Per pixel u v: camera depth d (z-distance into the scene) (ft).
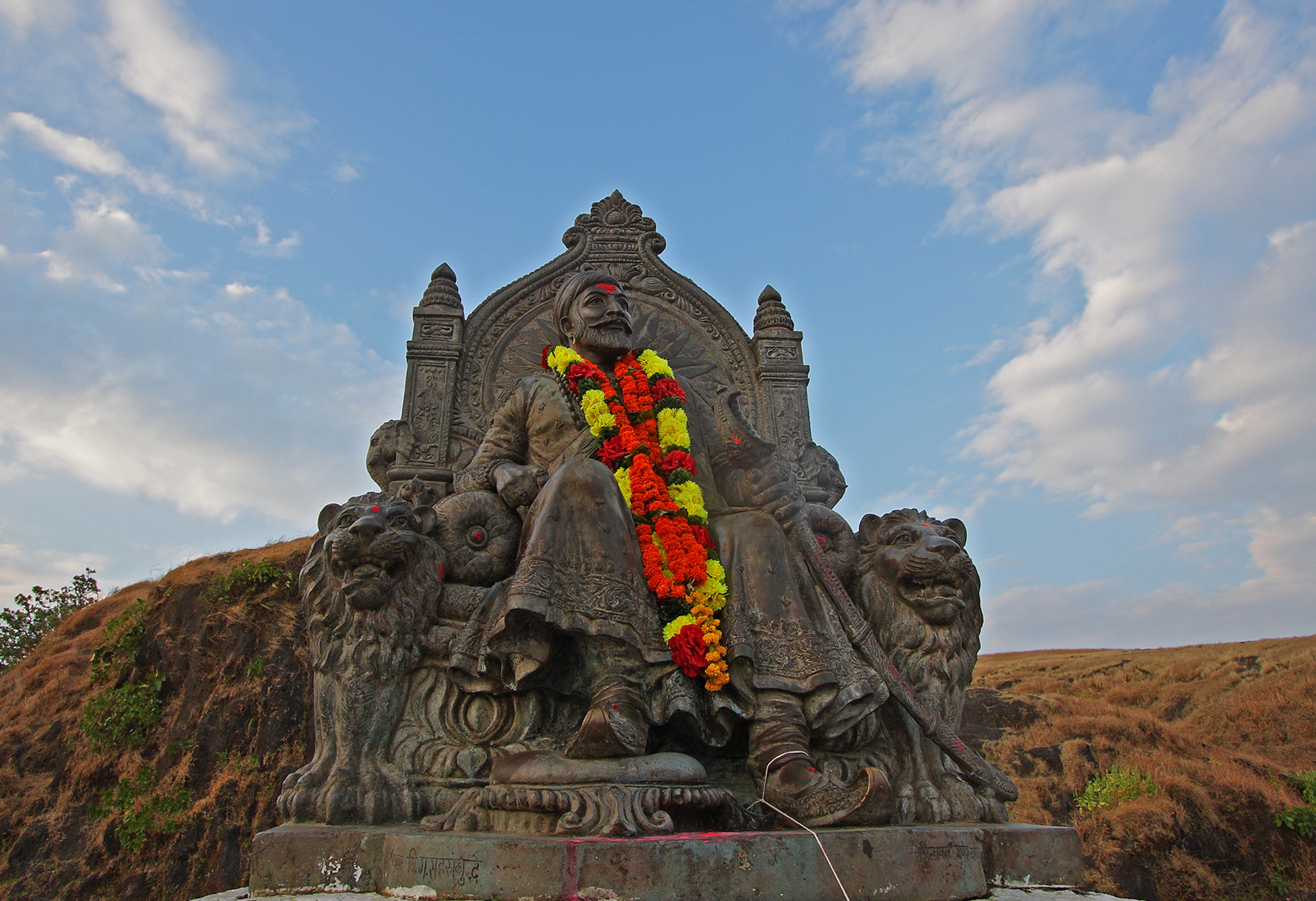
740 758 10.33
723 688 9.42
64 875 25.80
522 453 13.17
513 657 9.21
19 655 60.85
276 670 29.76
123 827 26.22
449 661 10.26
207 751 27.96
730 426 11.68
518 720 9.98
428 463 14.85
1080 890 8.59
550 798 7.44
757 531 10.59
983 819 9.71
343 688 9.77
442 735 10.06
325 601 10.23
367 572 10.06
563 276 17.52
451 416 15.33
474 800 8.39
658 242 18.25
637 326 17.03
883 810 8.06
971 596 11.44
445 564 11.02
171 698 31.22
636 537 10.11
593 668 9.07
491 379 16.24
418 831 8.07
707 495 12.07
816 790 8.38
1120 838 31.22
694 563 9.64
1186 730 42.11
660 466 11.23
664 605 9.45
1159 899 29.45
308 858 8.08
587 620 8.92
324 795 9.12
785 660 9.60
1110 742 36.99
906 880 7.38
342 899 7.38
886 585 11.48
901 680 10.25
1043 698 41.96
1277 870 29.89
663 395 12.31
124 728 30.14
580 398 12.55
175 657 32.27
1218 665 46.50
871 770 8.28
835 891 6.95
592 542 9.39
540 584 8.88
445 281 16.56
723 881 6.63
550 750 9.45
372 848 8.11
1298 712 39.06
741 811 8.44
